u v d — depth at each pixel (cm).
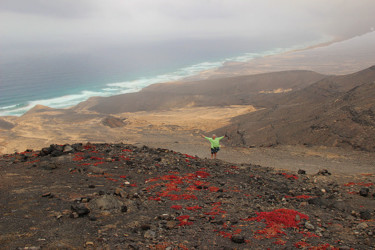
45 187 954
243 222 779
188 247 613
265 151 3195
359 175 1734
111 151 1717
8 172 1146
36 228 638
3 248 535
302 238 682
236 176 1549
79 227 667
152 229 695
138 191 1022
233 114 8781
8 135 6406
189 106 11975
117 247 586
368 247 633
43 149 1523
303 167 2436
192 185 1208
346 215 905
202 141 5069
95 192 940
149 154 1761
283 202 1045
